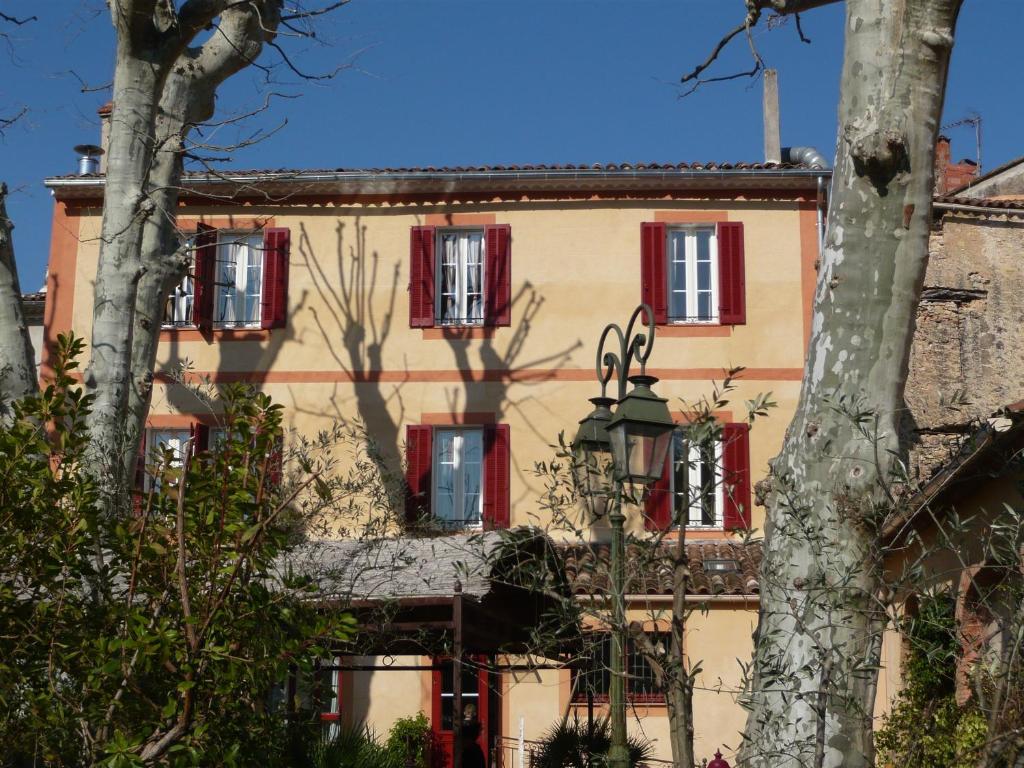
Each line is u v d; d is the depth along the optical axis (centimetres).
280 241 1931
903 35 814
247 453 695
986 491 1131
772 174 1866
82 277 1945
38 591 692
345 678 1814
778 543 780
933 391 1820
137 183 1177
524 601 1212
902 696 1224
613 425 850
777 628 754
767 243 1888
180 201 1956
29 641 673
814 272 1872
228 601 674
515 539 927
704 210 1903
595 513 800
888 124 805
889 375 794
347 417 1877
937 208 1883
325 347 1902
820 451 785
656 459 840
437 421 1867
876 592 708
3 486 669
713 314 1897
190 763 650
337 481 1036
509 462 1845
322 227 1942
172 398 1881
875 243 805
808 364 822
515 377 1877
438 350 1892
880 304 799
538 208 1922
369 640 1029
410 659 1794
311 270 1928
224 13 1337
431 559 1127
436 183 1908
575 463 810
